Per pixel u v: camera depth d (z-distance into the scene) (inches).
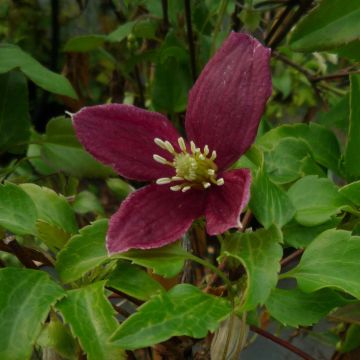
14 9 12.7
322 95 10.9
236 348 5.1
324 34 6.2
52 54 11.8
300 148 6.4
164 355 5.7
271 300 5.1
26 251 5.6
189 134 5.5
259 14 9.2
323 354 11.2
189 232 6.7
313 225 5.3
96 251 5.1
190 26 8.1
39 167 8.8
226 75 5.3
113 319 4.5
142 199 5.2
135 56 9.3
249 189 4.6
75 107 9.9
